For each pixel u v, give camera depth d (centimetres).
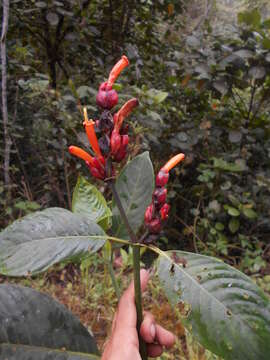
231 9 797
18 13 336
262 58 322
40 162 345
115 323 105
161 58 444
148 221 87
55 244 80
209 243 326
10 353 87
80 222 85
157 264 84
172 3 443
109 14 407
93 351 94
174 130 360
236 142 347
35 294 93
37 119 316
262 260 315
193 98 381
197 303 78
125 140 84
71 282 287
